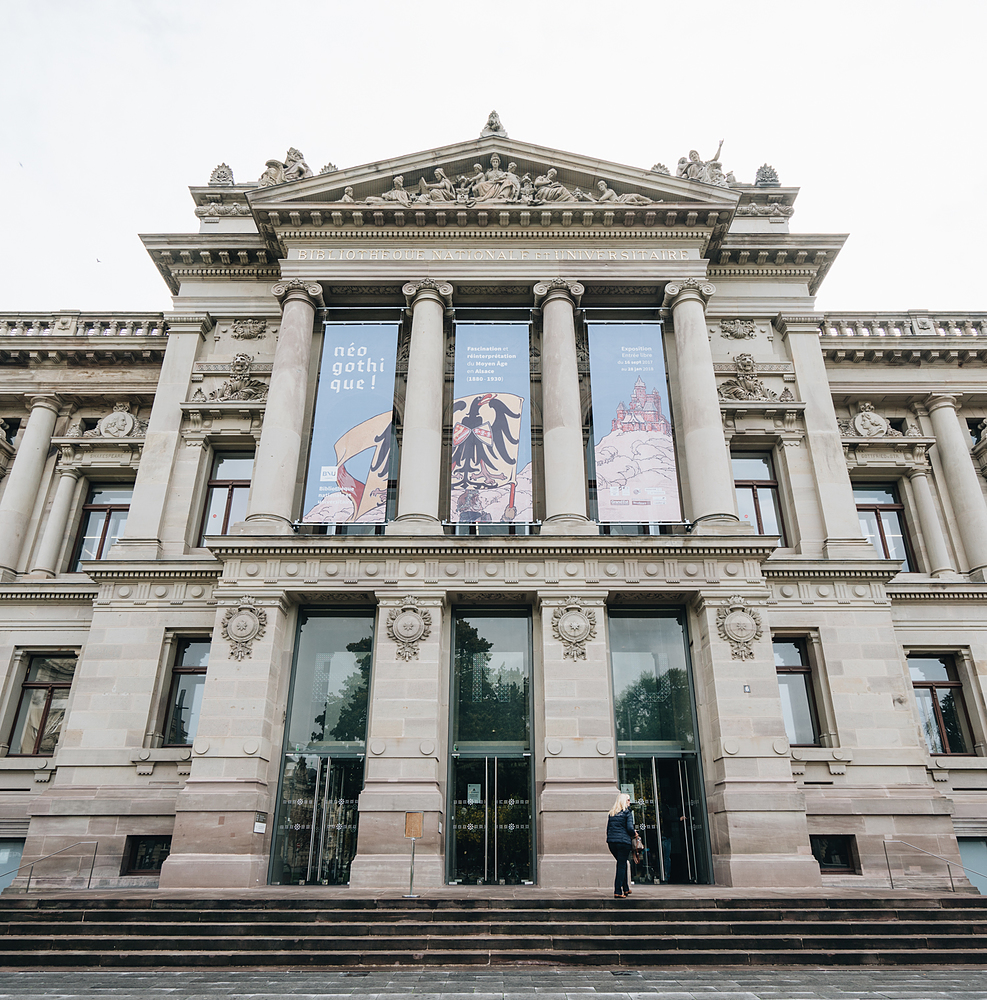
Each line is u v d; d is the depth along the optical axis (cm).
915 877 2227
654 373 2722
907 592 2792
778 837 2044
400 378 2864
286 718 2300
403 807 2056
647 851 2192
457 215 2869
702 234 2911
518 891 1880
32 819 2305
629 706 2353
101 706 2436
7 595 2794
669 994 1114
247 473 2897
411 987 1163
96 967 1349
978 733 2675
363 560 2361
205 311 3083
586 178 2958
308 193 2886
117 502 3091
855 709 2436
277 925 1482
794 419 2892
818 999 1089
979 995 1123
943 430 3167
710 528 2425
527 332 2786
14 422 3306
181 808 2062
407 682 2208
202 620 2536
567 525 2409
